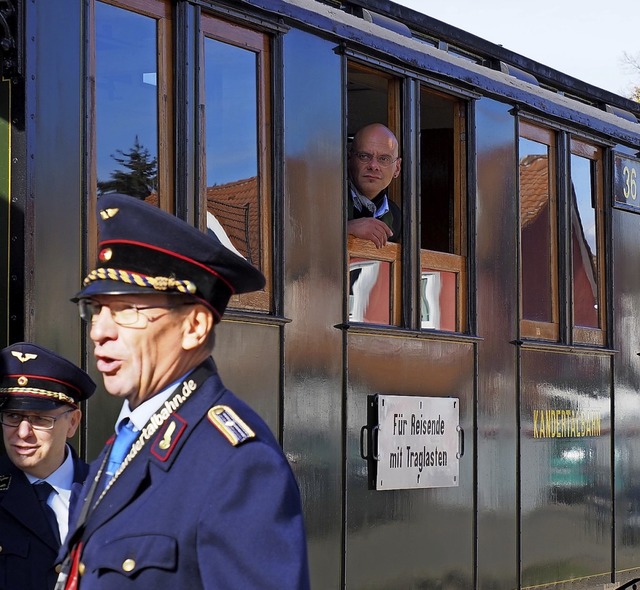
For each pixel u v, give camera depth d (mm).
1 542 3176
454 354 6285
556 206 7348
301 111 5367
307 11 5398
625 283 7996
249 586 1916
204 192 4801
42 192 4105
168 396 2088
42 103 4133
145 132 4609
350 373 5562
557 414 7152
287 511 1973
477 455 6398
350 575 5473
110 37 4477
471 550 6312
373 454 5633
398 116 6082
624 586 7344
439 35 6480
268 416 5062
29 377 3232
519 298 6820
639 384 8078
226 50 5004
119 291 2061
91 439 4219
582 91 7898
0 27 4008
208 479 1972
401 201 6082
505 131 6824
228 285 2150
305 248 5328
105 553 1970
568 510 7207
